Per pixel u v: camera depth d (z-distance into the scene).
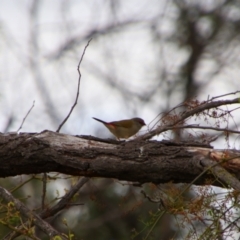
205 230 6.89
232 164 7.66
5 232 13.30
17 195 16.05
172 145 8.16
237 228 6.82
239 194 6.91
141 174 8.07
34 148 8.38
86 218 17.47
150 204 16.19
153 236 8.12
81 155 8.26
